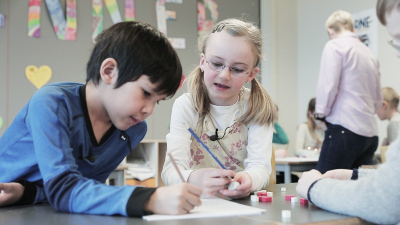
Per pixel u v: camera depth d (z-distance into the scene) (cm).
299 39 462
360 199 76
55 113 89
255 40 126
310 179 93
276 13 455
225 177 106
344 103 255
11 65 343
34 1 352
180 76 97
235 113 137
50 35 358
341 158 251
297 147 383
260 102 134
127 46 90
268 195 105
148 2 396
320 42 436
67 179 81
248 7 448
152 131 385
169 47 96
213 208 84
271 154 136
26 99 346
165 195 76
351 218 76
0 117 336
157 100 94
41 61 353
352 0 399
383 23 85
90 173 104
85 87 100
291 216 77
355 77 255
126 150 113
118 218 74
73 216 76
